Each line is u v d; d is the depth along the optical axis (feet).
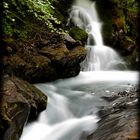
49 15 26.76
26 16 27.27
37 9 26.08
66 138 18.48
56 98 23.25
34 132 18.74
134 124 15.40
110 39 39.96
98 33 39.78
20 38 25.12
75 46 29.01
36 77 24.48
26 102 17.10
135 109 18.25
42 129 19.20
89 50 36.06
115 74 34.22
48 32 27.96
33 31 26.89
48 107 21.34
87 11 40.55
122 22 41.39
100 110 20.49
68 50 27.40
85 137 17.37
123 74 34.55
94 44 38.78
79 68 29.78
